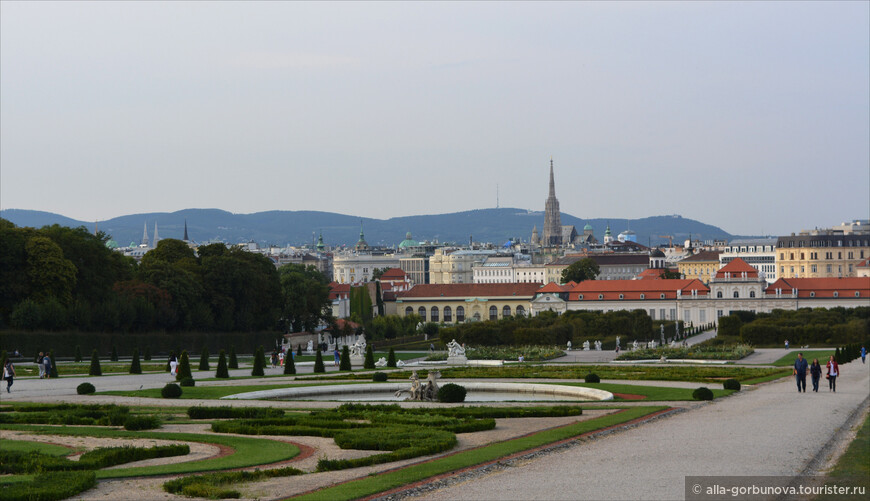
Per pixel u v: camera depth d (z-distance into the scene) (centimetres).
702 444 5491
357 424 6556
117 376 12431
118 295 19025
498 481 4419
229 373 13450
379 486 4278
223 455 5472
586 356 19012
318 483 4450
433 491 4228
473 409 7488
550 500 4012
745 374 12094
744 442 5562
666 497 4072
